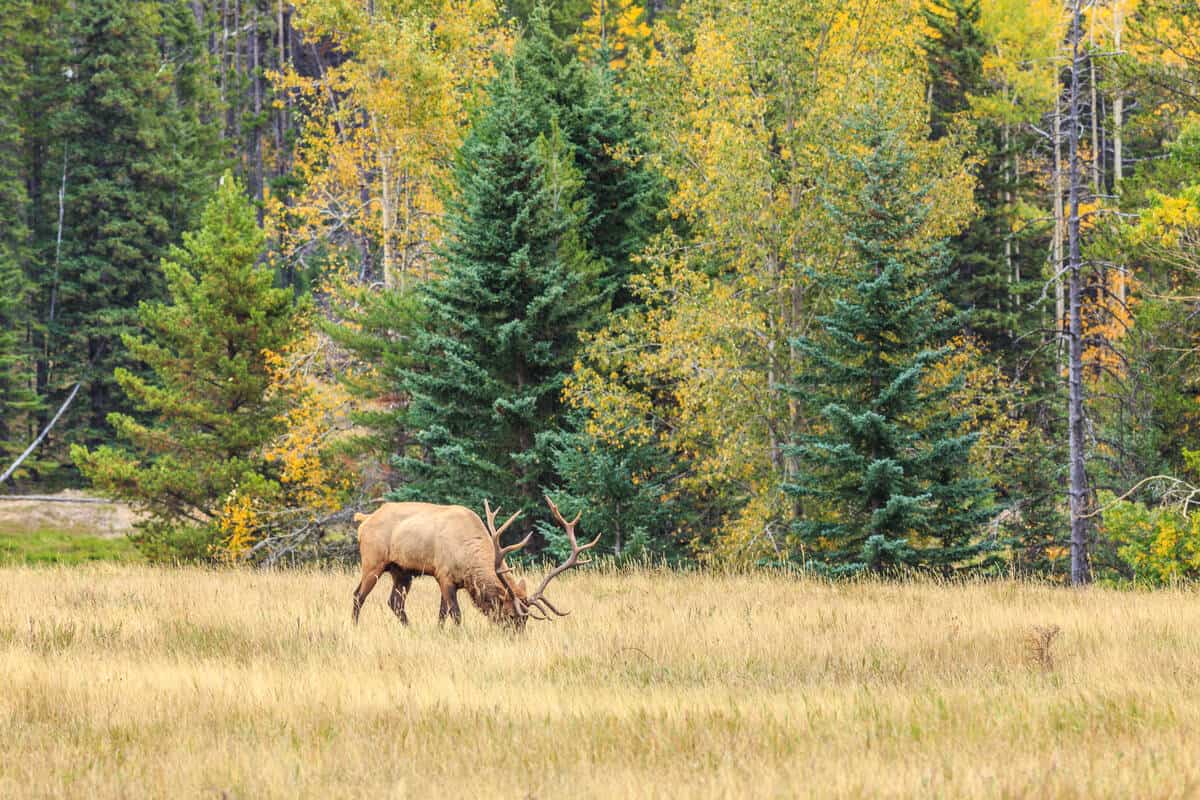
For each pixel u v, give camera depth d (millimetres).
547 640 12297
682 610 15211
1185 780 6422
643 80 30625
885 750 7477
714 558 27484
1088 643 12234
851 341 24578
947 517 24812
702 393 25984
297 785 6793
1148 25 26172
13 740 7969
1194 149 24688
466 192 29562
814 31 27219
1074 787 6398
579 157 31734
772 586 19469
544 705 8922
